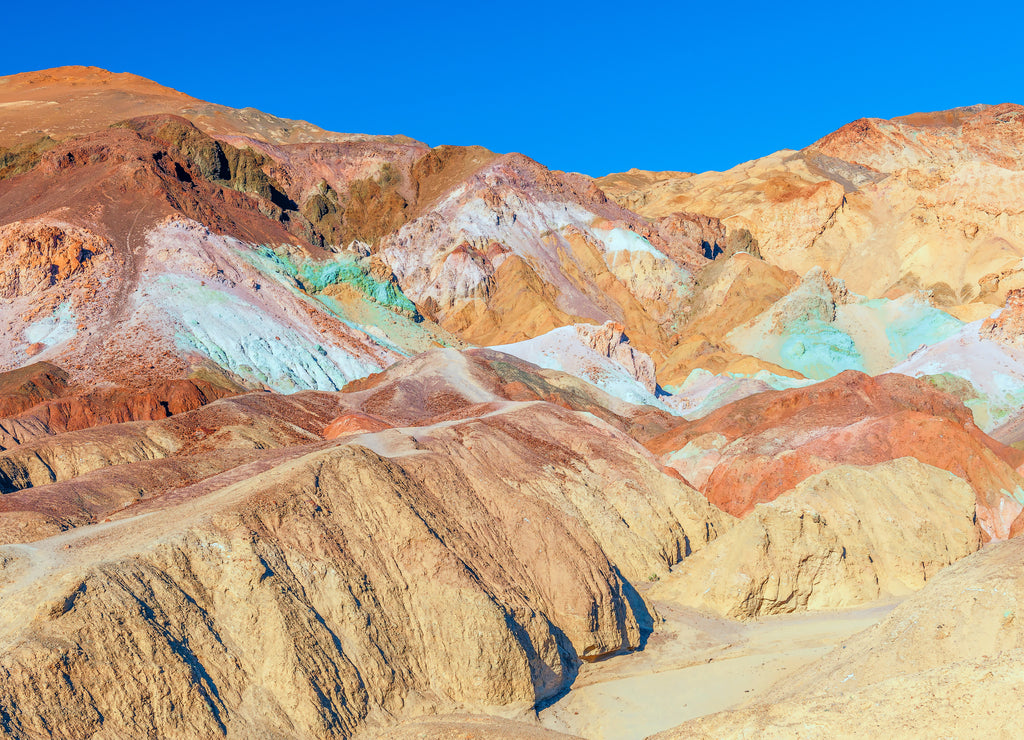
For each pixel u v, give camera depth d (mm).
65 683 28438
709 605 48281
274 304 110938
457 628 37125
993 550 35250
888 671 31969
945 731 24406
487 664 36438
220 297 105125
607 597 43094
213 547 35656
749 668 40969
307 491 40031
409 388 87438
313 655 33594
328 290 124125
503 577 41125
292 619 34156
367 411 81375
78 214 109250
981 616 31266
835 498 53719
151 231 111125
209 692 31250
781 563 48156
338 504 40469
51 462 57250
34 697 27703
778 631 45469
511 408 66938
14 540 40312
